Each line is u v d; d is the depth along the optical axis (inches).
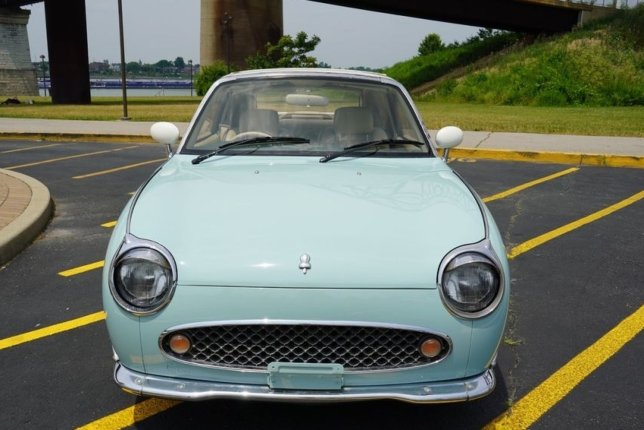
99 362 129.2
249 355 88.4
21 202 247.8
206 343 88.4
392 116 141.7
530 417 110.1
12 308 156.3
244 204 102.4
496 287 89.7
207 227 95.0
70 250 204.2
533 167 380.5
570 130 575.8
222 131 138.3
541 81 1258.0
